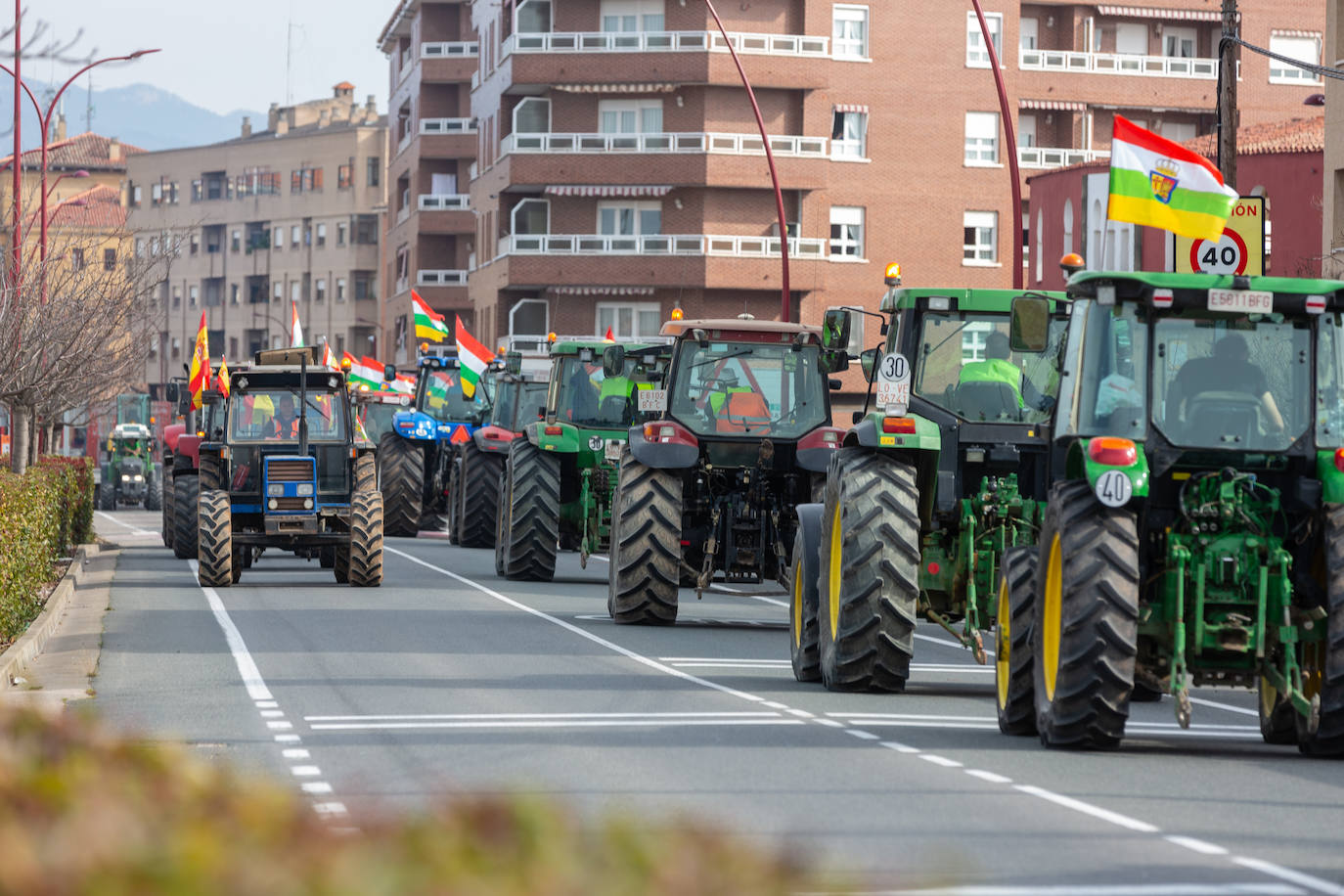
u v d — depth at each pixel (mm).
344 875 10227
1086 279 35312
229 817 11727
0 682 43500
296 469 77562
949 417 44250
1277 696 35688
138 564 93500
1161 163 46438
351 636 56375
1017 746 34750
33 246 98375
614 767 31312
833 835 24906
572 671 47250
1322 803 28656
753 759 32406
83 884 9820
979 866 22875
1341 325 34594
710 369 62312
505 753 33000
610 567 63250
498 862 10859
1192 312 34688
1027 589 36656
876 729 36875
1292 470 34281
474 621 61438
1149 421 34375
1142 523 34406
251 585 78625
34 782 12203
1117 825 26219
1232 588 33812
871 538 42438
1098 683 33312
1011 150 90375
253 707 39906
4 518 53875
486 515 106438
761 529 61250
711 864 11180
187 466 98312
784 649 54375
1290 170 140625
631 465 61719
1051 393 44594
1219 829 26016
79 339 91062
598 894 10438
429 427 120750
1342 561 33250
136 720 37781
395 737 35250
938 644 59094
